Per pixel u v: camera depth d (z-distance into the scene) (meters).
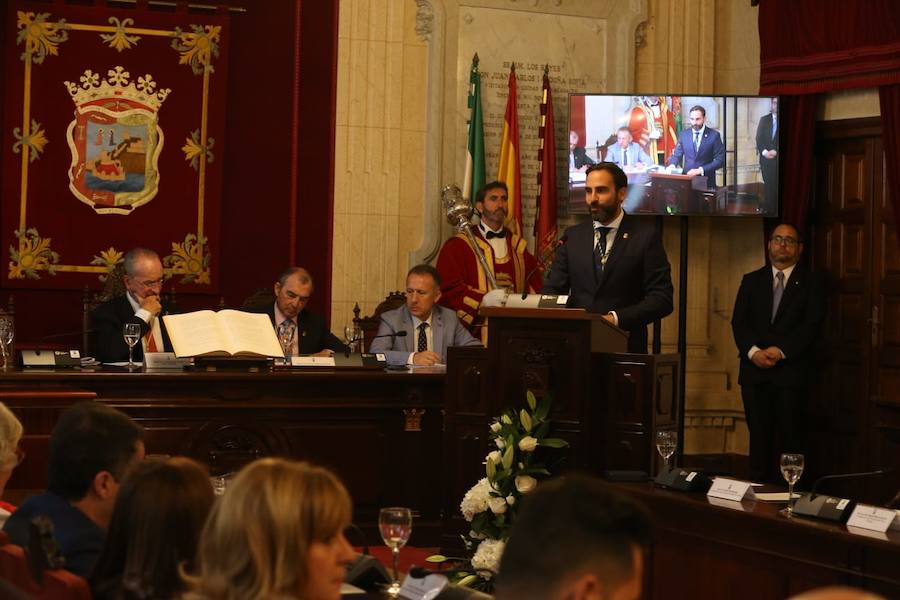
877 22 9.38
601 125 9.85
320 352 7.46
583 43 10.26
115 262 9.14
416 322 7.99
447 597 2.94
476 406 5.96
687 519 4.51
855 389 9.77
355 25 9.70
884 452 9.50
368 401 7.16
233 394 6.93
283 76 9.55
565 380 5.45
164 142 9.27
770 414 9.63
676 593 4.55
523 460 5.15
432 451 7.28
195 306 9.38
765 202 9.87
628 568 1.64
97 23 9.15
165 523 2.38
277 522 2.00
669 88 10.50
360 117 9.72
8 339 6.86
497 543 4.82
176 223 9.30
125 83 9.20
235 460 6.94
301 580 2.02
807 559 4.07
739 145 9.88
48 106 9.05
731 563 4.34
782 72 9.92
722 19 10.66
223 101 9.37
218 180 9.37
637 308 6.37
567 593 1.63
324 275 9.64
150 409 6.79
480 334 9.15
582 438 5.40
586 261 6.62
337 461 7.13
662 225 10.25
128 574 2.36
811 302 9.55
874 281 9.70
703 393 10.53
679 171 9.87
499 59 10.03
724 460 10.47
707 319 10.59
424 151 9.89
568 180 9.88
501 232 9.38
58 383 6.55
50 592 2.46
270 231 9.51
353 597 2.97
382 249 9.73
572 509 1.66
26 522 2.99
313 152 9.62
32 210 9.00
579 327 5.43
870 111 9.69
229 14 9.41
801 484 9.91
